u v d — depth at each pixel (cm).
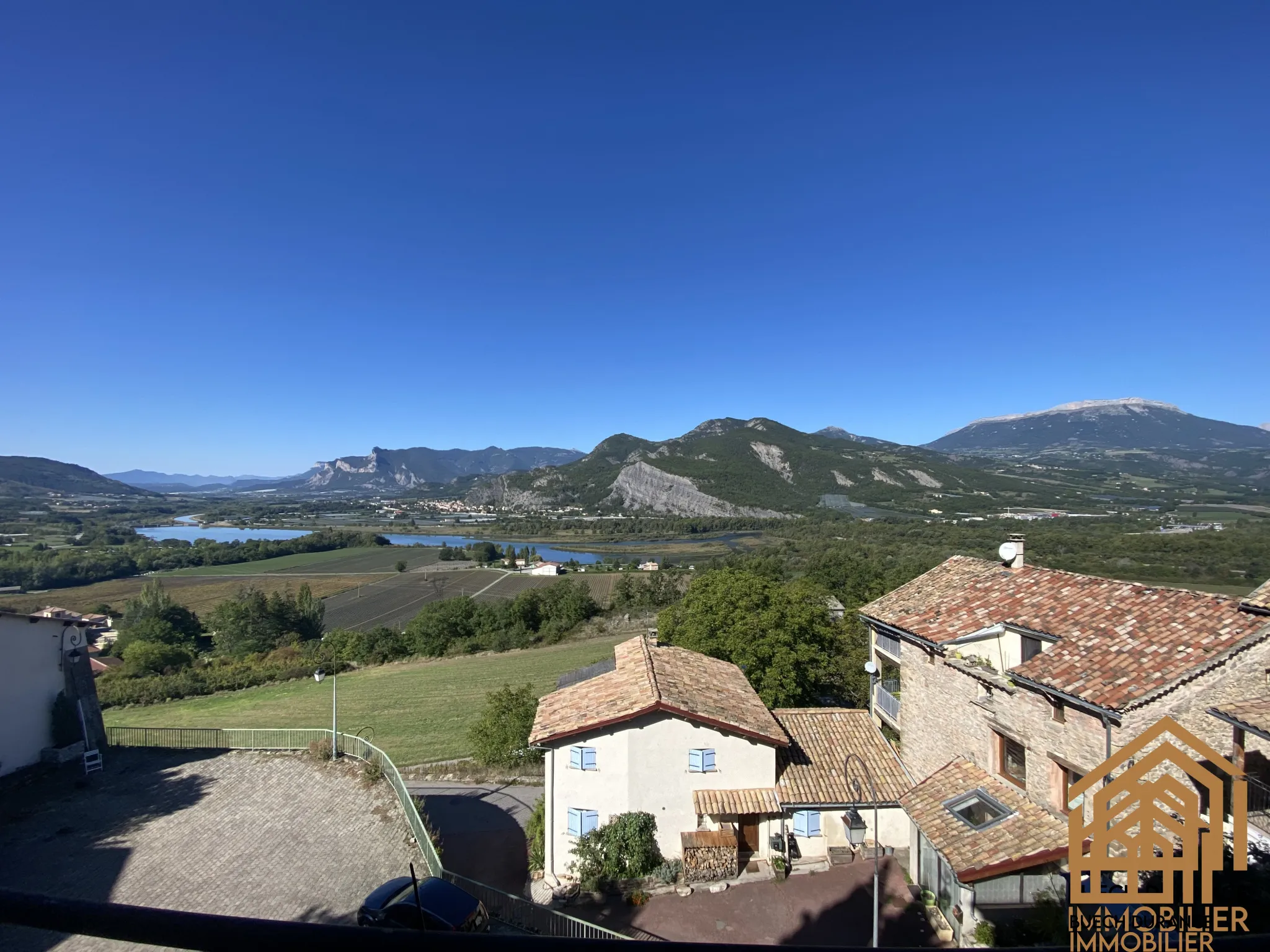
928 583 2534
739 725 2173
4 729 2386
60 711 2533
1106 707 1467
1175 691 1466
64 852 1897
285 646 7262
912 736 2280
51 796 2261
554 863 2164
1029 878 1648
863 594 5481
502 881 2211
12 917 212
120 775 2434
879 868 1981
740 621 3319
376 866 1820
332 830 2011
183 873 1788
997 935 1622
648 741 2169
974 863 1625
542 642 7112
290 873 1791
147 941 192
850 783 2150
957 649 2008
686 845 2100
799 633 3312
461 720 4338
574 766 2181
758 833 2203
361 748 2559
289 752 2603
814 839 2198
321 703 4997
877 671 2612
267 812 2128
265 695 5406
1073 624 1784
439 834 2441
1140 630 1648
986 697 1908
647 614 8144
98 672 6088
